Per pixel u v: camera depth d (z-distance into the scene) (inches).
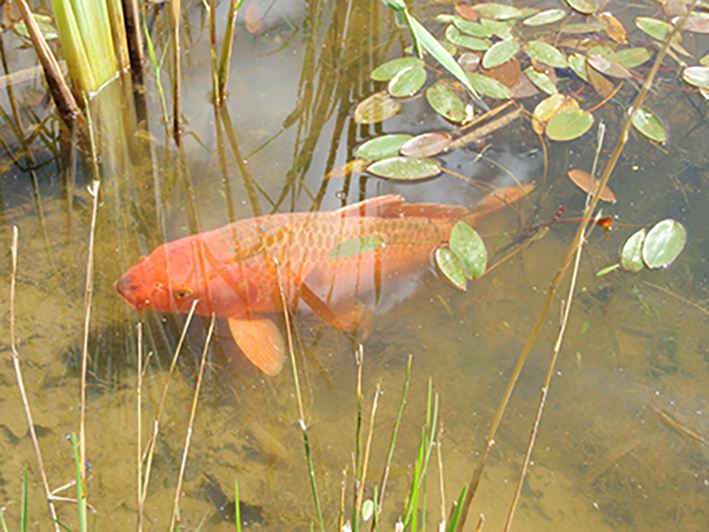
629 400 62.8
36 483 59.4
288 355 63.2
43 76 72.2
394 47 75.4
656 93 73.4
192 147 69.6
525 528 59.9
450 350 63.9
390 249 64.7
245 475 60.5
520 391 63.1
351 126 70.9
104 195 67.4
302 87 72.8
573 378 63.4
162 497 59.7
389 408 62.5
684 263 66.2
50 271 64.4
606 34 76.8
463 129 71.0
